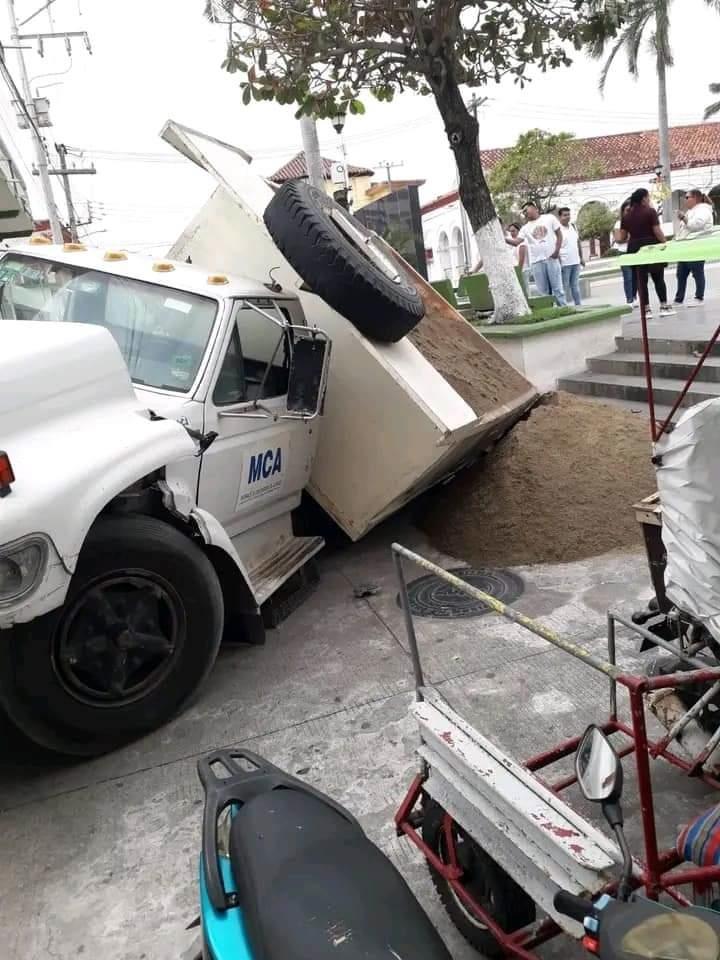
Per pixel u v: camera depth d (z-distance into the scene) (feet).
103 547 12.14
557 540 19.51
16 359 11.58
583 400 26.14
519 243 46.21
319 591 19.01
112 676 12.50
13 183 31.60
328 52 26.94
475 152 33.73
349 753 12.33
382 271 18.53
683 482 9.35
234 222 19.92
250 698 14.30
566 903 5.96
